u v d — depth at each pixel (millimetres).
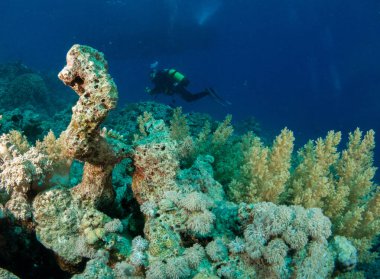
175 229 2475
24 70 19188
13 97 15250
